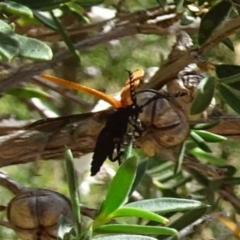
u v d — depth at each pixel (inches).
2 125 12.4
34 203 9.6
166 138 10.0
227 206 14.0
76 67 17.6
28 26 12.5
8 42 7.2
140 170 8.9
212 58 15.7
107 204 8.3
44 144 10.2
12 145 10.2
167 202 8.6
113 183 8.2
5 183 10.0
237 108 9.5
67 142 10.2
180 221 10.5
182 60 9.8
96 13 14.3
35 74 10.6
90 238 8.0
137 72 10.3
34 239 9.6
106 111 10.2
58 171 19.2
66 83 10.2
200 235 13.6
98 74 19.0
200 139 10.9
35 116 17.2
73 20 12.9
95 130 10.2
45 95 13.3
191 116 10.0
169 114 9.9
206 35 9.5
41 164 19.0
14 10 7.8
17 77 10.6
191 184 15.0
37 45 7.3
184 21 11.8
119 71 19.3
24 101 16.2
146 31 11.6
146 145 10.1
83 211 10.1
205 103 9.3
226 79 9.5
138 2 17.0
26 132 10.3
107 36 11.4
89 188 16.7
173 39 18.5
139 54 19.2
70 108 18.0
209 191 12.3
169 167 14.3
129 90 10.1
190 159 11.9
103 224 8.3
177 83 10.0
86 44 11.3
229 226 11.3
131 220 14.3
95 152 9.9
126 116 9.9
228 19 10.3
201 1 11.1
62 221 8.2
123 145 10.3
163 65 10.1
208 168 11.8
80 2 11.3
